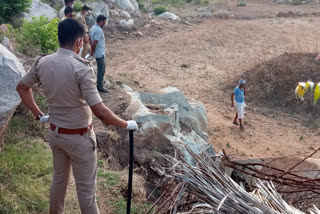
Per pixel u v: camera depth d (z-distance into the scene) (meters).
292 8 26.12
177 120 7.95
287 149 9.21
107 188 4.66
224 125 10.45
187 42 17.53
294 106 11.64
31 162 4.73
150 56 15.55
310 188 4.17
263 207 3.26
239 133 10.02
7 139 5.11
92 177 3.28
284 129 10.45
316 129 10.48
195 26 20.52
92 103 2.93
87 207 3.28
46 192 4.28
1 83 4.46
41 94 6.36
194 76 13.70
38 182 4.41
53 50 8.84
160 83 12.52
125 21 18.53
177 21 20.94
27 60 7.68
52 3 16.77
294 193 4.45
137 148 6.40
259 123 10.80
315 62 12.41
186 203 3.74
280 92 12.12
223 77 13.65
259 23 21.27
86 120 3.12
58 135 3.09
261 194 3.75
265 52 16.08
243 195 3.37
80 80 2.94
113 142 6.29
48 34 8.93
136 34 18.11
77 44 3.10
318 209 3.83
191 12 24.34
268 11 25.36
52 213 3.57
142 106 7.39
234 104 10.23
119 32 17.91
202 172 3.68
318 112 11.16
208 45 17.23
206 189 3.46
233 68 14.35
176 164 3.78
